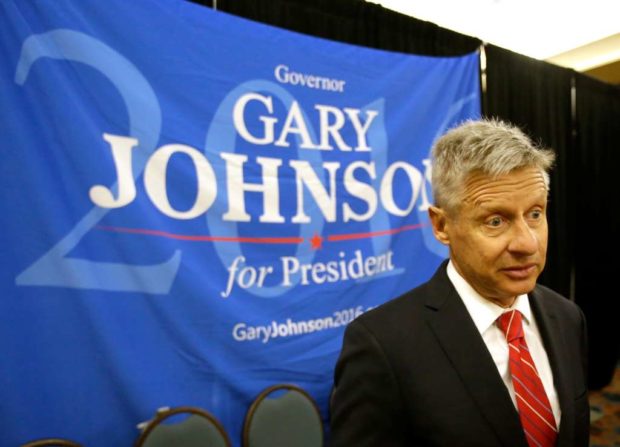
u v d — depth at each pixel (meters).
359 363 0.72
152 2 1.51
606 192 3.79
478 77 2.43
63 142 1.32
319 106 1.87
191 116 1.57
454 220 0.69
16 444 1.25
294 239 1.77
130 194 1.43
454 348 0.70
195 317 1.54
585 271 3.55
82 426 1.34
